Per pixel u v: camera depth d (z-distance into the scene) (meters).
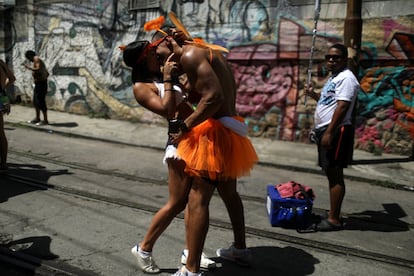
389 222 4.86
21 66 12.79
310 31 8.53
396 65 7.90
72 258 3.68
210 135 3.09
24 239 4.05
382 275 3.58
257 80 9.28
